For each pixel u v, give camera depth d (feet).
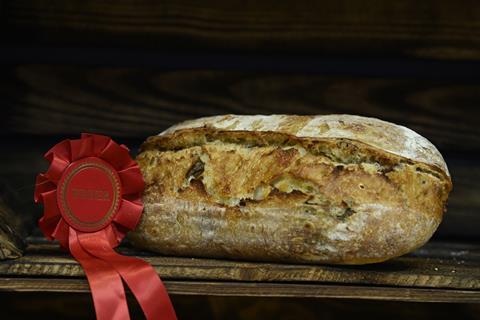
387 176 2.93
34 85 3.85
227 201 3.03
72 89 3.87
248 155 3.05
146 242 3.16
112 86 3.88
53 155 3.10
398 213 2.91
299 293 2.88
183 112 3.90
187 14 3.84
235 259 3.07
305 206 2.94
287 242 2.96
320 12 3.86
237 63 3.91
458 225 3.96
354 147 2.95
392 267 3.08
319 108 3.91
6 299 3.67
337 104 3.91
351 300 3.70
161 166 3.18
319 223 2.93
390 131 3.03
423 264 3.21
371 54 3.89
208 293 2.87
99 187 3.12
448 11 3.86
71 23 3.82
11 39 3.81
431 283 2.92
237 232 3.00
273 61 3.92
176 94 3.89
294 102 3.90
